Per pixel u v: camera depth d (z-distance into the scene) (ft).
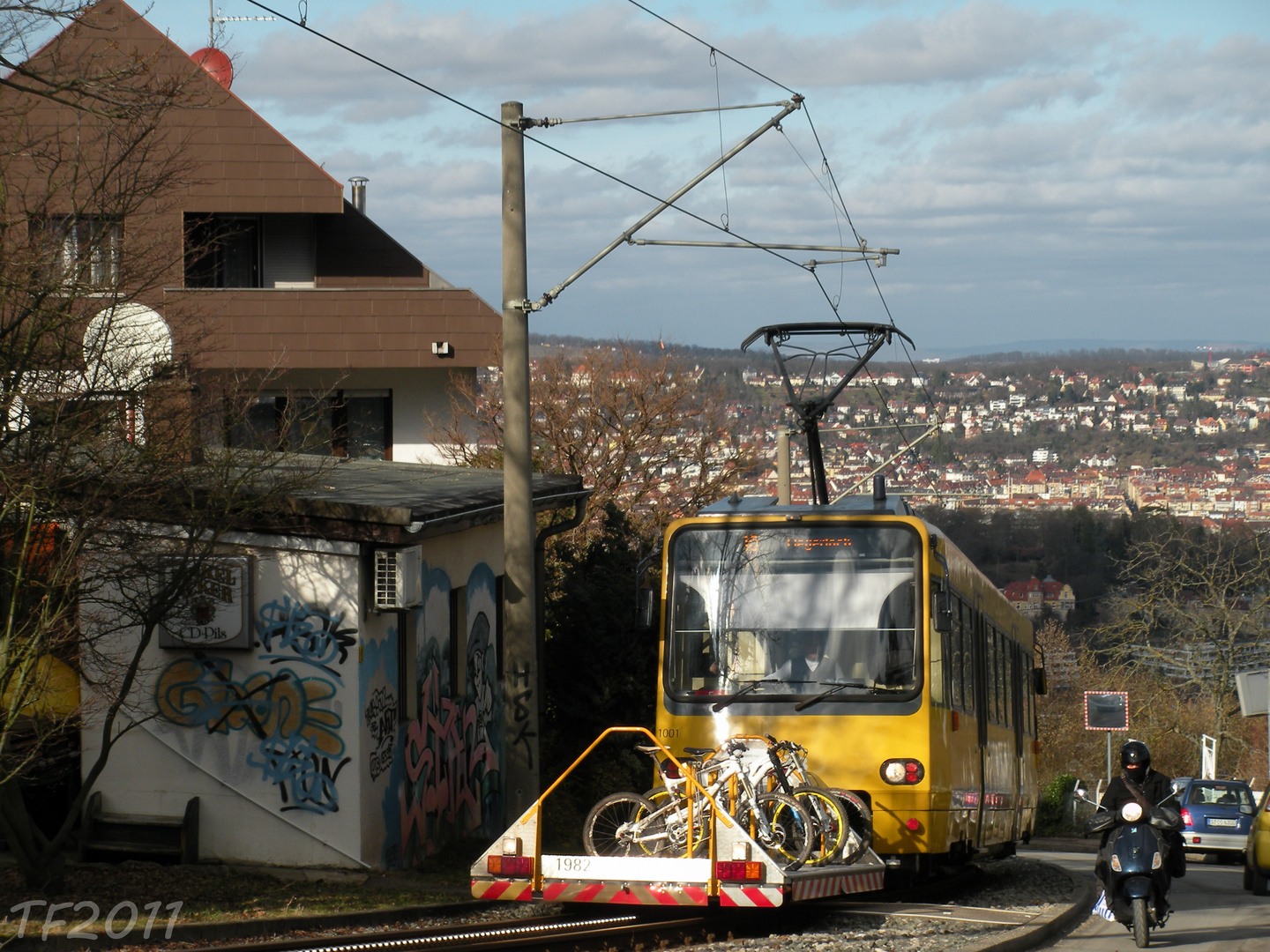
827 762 72.18
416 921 63.36
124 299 60.75
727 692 73.77
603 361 187.93
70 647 62.90
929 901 78.02
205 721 76.23
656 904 58.39
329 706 75.15
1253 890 100.78
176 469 63.10
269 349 159.63
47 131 63.52
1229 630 253.03
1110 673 279.90
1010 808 105.81
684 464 188.55
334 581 75.31
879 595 73.87
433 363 161.38
